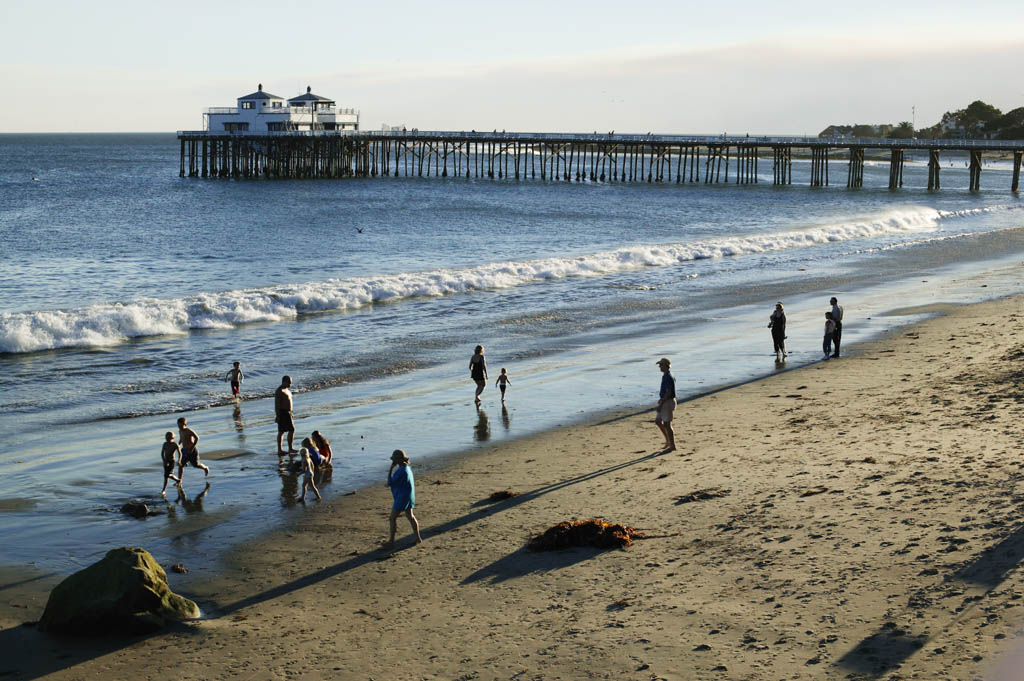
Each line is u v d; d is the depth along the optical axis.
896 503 13.99
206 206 90.69
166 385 25.94
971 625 9.88
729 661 9.94
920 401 20.91
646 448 19.06
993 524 12.54
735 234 69.50
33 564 14.16
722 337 31.83
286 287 40.19
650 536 14.02
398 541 14.70
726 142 125.50
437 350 30.67
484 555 13.85
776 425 20.05
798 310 36.75
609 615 11.45
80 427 21.78
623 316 36.69
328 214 83.44
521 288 44.31
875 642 9.87
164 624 12.04
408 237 66.81
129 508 16.41
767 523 13.93
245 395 24.92
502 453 19.31
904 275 45.91
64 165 181.38
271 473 18.47
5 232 66.81
